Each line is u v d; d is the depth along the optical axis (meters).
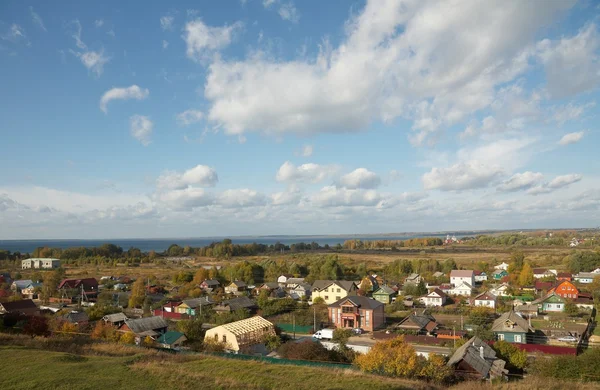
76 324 48.59
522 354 36.38
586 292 80.62
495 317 61.12
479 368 30.00
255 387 21.36
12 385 20.05
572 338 48.50
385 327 60.44
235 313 61.56
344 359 36.62
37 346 30.89
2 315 49.75
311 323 59.94
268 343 45.62
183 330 46.72
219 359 30.36
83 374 22.14
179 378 21.97
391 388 23.39
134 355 29.72
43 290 81.31
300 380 24.56
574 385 26.30
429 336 49.78
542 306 70.94
